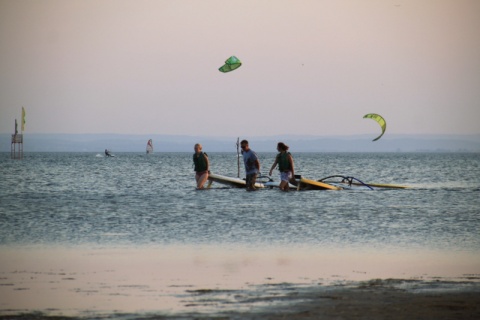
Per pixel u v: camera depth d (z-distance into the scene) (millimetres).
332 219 90750
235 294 45531
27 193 140750
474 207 109000
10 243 69375
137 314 40094
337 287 47750
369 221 88750
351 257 61281
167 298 44438
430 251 65000
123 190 150000
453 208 107062
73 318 39250
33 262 58375
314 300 43281
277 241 71188
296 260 59688
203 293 45969
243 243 69875
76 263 57938
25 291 46906
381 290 46531
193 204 110938
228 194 131500
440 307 40969
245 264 57625
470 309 40469
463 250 65500
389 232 78625
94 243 69562
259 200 118375
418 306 41281
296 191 139125
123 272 53938
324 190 142375
